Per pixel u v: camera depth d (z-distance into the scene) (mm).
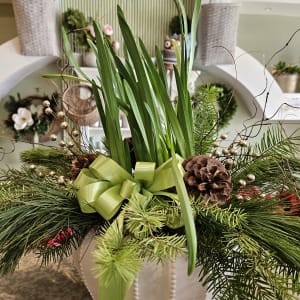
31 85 1917
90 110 1244
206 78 1881
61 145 563
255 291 348
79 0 1787
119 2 1806
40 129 1819
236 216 378
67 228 437
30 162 602
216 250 385
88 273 439
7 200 440
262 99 1729
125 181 429
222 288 369
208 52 1677
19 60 1683
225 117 1722
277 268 367
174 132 449
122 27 406
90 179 436
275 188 476
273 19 2004
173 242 356
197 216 399
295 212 439
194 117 570
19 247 427
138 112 438
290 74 1834
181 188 352
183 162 422
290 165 510
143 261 370
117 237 363
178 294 405
